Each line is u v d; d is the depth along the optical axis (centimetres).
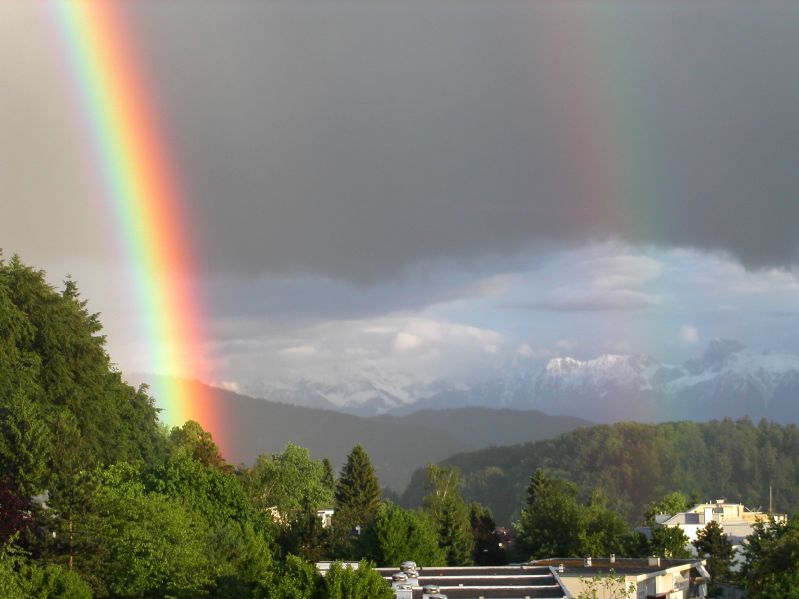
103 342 11512
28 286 10331
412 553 9900
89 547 6700
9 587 5416
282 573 5962
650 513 19125
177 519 7200
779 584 7331
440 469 18838
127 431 11281
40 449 7312
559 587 7469
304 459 17312
